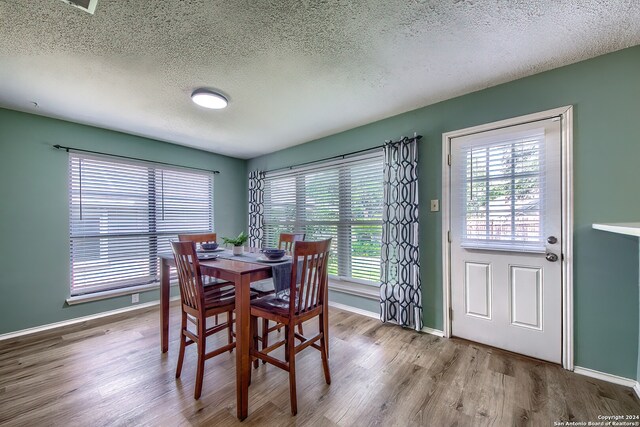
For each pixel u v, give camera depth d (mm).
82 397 1719
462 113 2438
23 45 1654
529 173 2121
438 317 2580
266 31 1573
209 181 4281
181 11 1405
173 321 2992
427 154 2646
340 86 2244
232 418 1547
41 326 2762
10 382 1874
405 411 1592
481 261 2357
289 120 2982
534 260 2115
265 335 2127
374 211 3115
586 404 1625
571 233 1953
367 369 2027
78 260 3029
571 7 1412
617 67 1807
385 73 2059
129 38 1612
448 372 1973
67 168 2943
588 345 1909
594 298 1889
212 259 2156
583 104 1916
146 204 3568
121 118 2869
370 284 3166
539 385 1807
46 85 2154
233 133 3410
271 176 4324
